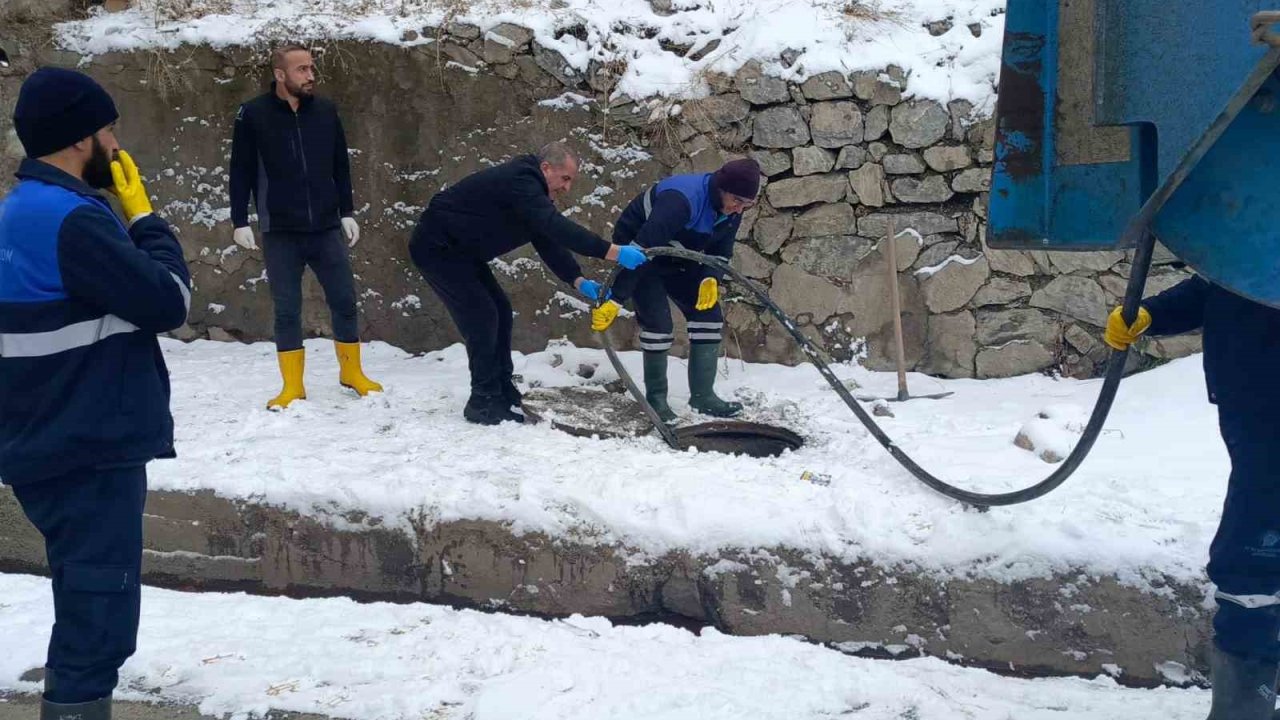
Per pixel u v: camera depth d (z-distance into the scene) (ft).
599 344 21.39
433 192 21.86
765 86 20.18
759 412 17.99
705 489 13.71
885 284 20.17
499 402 17.43
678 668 12.00
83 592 9.12
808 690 11.40
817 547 12.92
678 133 20.56
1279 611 9.37
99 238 8.93
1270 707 9.40
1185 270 19.06
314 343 22.94
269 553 14.39
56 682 9.16
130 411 9.26
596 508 13.52
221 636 12.82
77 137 9.29
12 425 9.20
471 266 16.89
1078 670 12.12
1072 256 19.40
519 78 21.20
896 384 19.83
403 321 22.34
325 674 11.88
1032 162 10.16
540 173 16.48
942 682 11.73
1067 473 11.68
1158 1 8.54
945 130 19.71
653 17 21.44
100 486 9.26
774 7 21.12
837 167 20.13
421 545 13.91
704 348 17.52
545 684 11.47
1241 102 7.75
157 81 22.88
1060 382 19.49
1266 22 7.48
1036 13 10.02
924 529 12.80
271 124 17.78
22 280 8.97
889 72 19.86
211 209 23.02
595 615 13.46
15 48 23.62
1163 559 11.87
